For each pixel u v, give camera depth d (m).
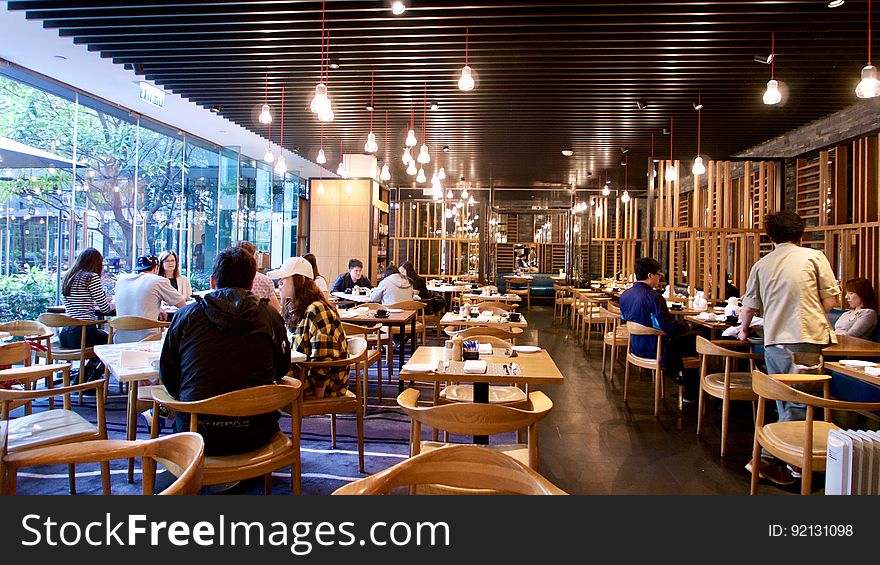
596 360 7.86
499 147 10.00
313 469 3.60
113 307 5.57
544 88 6.52
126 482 3.34
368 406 5.19
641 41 5.05
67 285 5.27
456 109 7.54
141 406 3.50
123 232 7.76
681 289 9.24
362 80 6.40
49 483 3.30
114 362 2.95
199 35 5.30
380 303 7.39
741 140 8.80
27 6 4.75
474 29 5.02
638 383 6.39
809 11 4.43
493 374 2.80
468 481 1.51
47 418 2.95
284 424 4.61
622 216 15.42
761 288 3.74
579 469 3.70
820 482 3.43
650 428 4.67
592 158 10.86
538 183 14.74
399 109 7.60
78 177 6.90
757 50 5.18
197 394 2.48
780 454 2.87
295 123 8.53
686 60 5.49
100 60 5.90
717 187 7.89
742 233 7.91
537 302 17.56
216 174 10.50
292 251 14.29
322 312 3.58
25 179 6.20
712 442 4.31
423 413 2.16
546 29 4.97
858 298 4.86
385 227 12.55
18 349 3.15
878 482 2.31
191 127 8.86
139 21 5.02
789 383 3.38
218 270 2.75
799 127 7.92
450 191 14.94
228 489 3.24
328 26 5.01
